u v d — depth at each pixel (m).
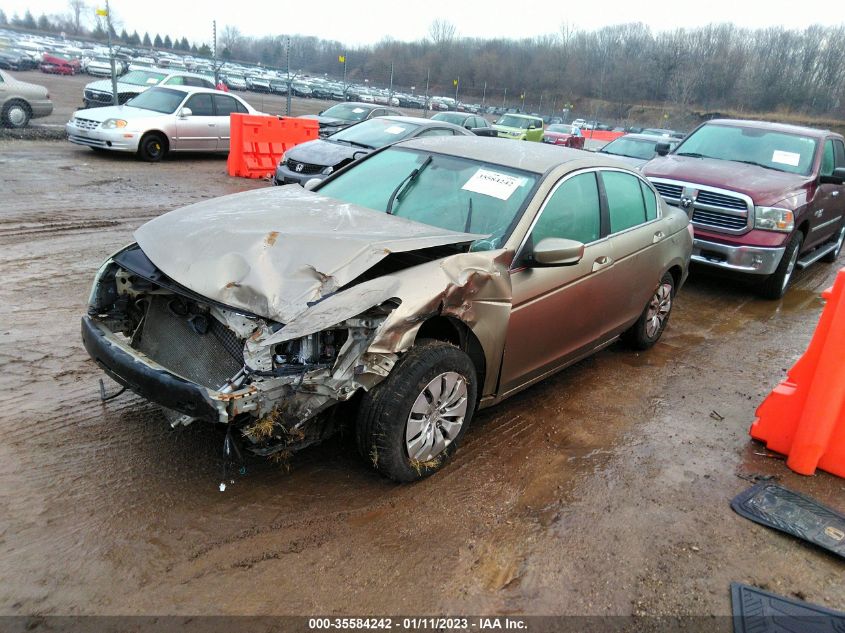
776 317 7.48
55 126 17.14
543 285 4.00
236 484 3.40
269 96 42.94
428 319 3.43
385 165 4.75
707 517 3.54
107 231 8.05
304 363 2.99
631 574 3.06
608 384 5.20
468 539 3.18
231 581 2.77
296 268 3.15
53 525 2.97
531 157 4.54
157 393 2.99
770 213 7.29
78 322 5.25
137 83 18.47
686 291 8.33
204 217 3.75
